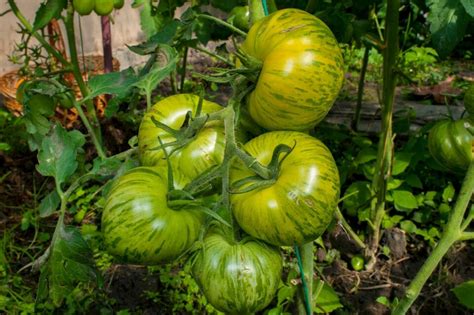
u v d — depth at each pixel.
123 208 0.39
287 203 0.39
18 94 1.02
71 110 1.41
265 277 0.42
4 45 1.82
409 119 1.48
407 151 1.24
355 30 0.96
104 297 0.97
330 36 0.42
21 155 1.44
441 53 0.70
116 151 1.42
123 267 1.03
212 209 0.41
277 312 0.87
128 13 2.26
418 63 2.33
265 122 0.44
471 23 1.19
